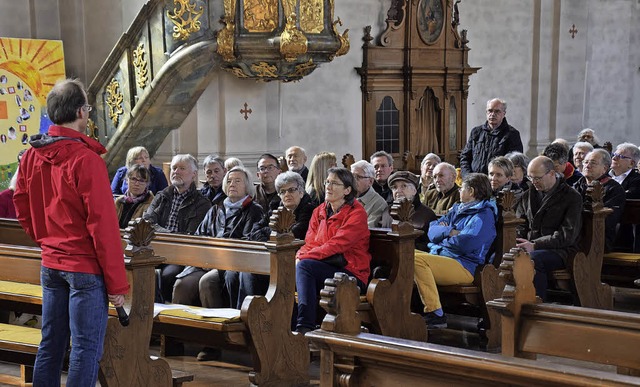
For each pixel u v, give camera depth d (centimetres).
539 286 657
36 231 423
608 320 347
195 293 622
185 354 617
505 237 637
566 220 673
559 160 800
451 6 1326
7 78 1075
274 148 1147
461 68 1339
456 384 294
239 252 552
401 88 1288
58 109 407
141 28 1012
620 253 742
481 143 948
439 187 732
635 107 1745
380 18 1270
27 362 483
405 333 568
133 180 715
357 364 318
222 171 723
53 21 1192
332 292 325
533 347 366
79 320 406
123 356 453
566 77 1527
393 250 567
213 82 1095
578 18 1536
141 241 459
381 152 787
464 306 657
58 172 402
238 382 545
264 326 511
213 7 982
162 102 1021
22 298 543
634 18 1716
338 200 590
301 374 532
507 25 1446
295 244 525
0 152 1068
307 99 1190
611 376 260
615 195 733
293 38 976
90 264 406
